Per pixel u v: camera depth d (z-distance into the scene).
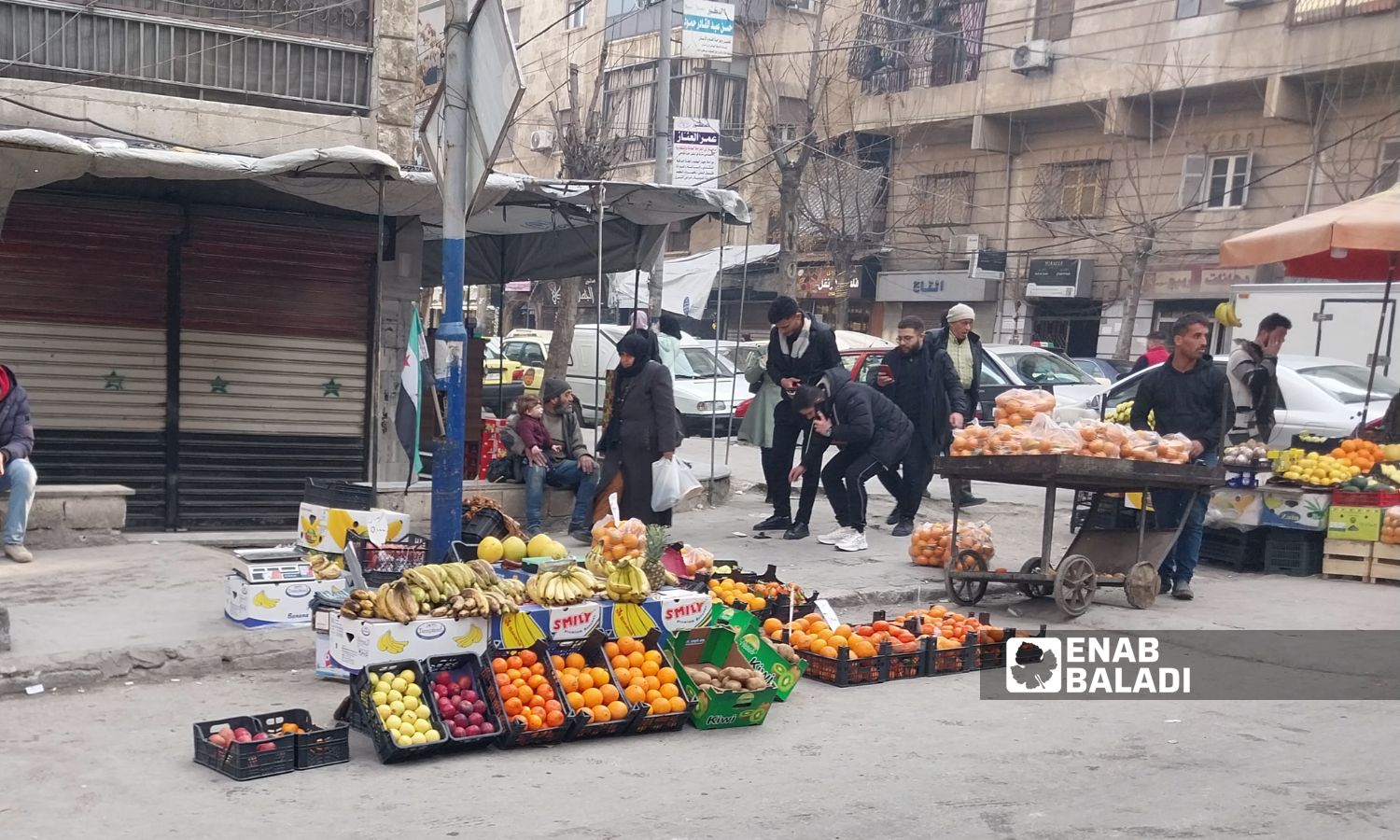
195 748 5.22
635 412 9.76
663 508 9.73
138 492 10.20
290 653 6.82
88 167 8.45
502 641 5.86
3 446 8.37
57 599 7.47
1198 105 27.59
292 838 4.40
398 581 5.73
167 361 10.22
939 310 32.62
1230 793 5.05
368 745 5.56
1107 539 9.41
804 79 32.97
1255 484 10.72
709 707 5.93
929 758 5.55
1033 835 4.54
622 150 31.56
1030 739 5.88
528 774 5.22
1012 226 31.17
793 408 10.91
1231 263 11.12
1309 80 25.39
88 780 4.94
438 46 21.52
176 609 7.34
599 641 6.02
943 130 32.28
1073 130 29.94
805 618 7.41
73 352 9.91
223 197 10.41
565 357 19.05
